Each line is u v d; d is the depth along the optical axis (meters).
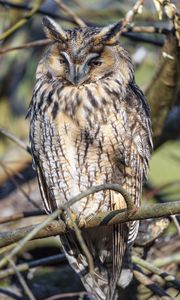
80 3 14.88
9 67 15.14
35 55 15.45
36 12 12.98
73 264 11.30
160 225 11.77
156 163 15.71
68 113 11.18
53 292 12.77
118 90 11.22
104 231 11.23
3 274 11.54
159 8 10.97
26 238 8.34
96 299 11.21
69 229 9.92
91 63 11.16
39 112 11.34
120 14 14.61
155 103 12.65
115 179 11.33
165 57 12.34
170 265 12.54
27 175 14.35
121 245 11.08
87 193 8.77
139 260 11.27
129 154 11.24
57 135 11.27
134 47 14.75
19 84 15.30
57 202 11.57
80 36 11.21
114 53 11.31
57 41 11.29
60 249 13.30
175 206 9.37
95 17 14.62
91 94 11.14
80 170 11.34
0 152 14.72
